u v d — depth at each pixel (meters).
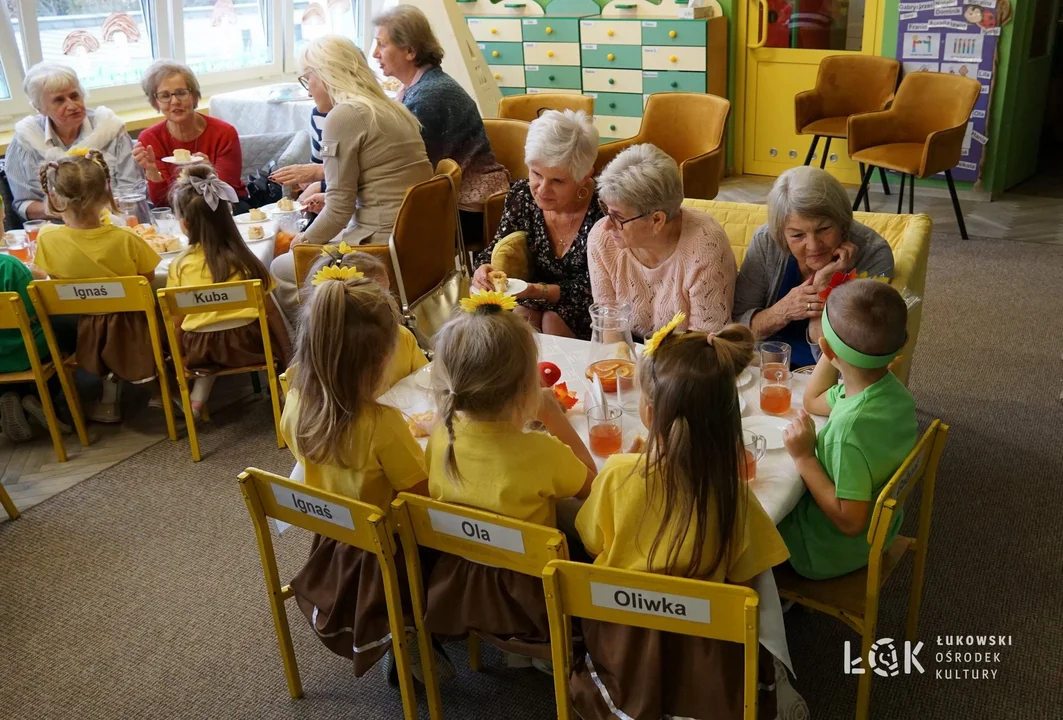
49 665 2.30
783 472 1.77
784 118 6.09
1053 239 4.73
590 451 1.87
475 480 1.64
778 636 1.59
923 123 4.95
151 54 5.66
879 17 5.46
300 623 2.40
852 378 1.72
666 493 1.48
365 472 1.77
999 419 3.11
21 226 4.32
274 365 3.16
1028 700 1.99
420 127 3.62
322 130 3.52
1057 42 6.25
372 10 6.89
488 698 2.12
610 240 2.55
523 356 1.59
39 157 4.04
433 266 3.30
